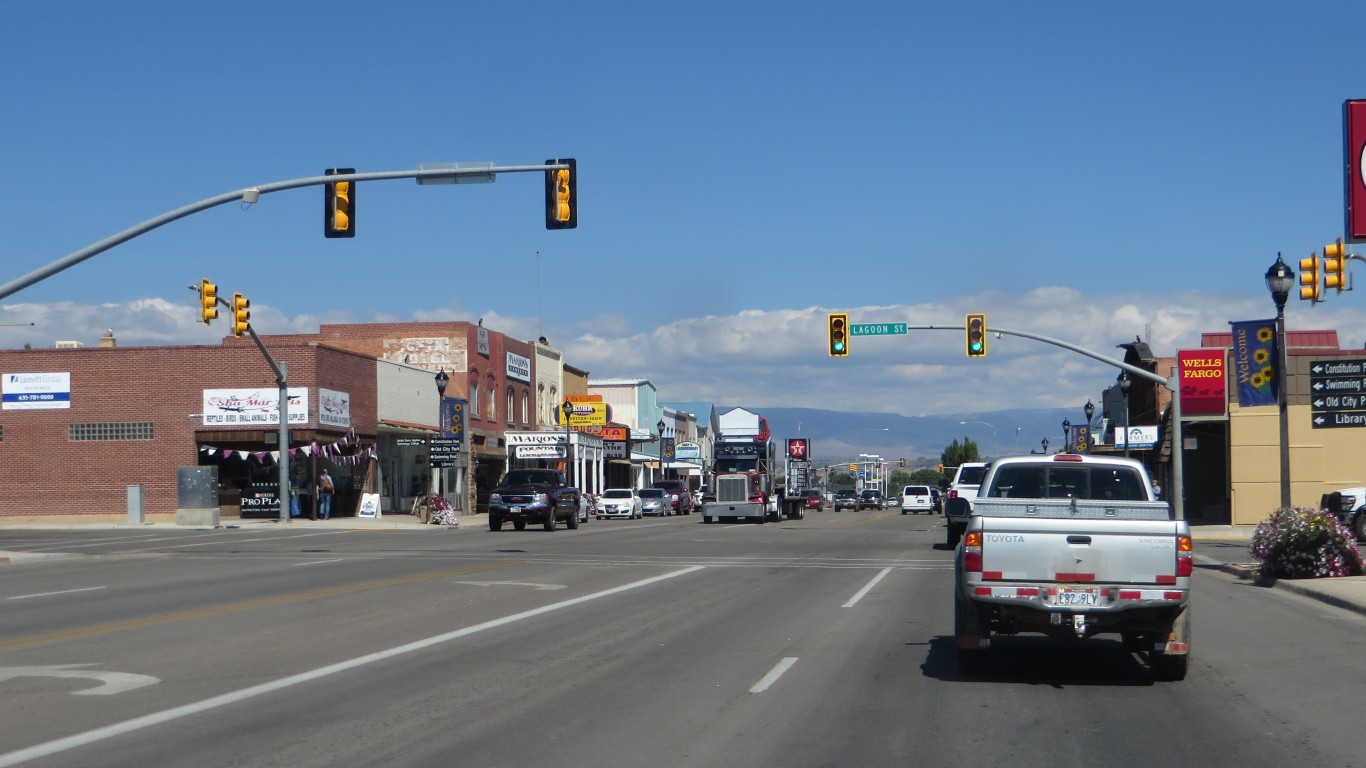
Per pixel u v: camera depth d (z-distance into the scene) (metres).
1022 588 11.55
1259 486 46.38
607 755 8.77
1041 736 9.51
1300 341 60.28
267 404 52.06
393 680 11.88
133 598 19.70
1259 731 9.75
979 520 11.68
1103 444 67.94
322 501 52.81
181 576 24.16
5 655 13.44
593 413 87.88
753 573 25.05
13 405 52.84
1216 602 20.23
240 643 14.41
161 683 11.68
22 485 52.66
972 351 35.59
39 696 10.99
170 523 49.19
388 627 15.95
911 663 13.07
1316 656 13.84
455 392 69.00
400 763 8.51
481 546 34.94
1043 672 12.60
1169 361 56.78
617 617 17.12
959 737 9.45
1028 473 13.77
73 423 52.66
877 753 8.89
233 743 9.11
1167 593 11.38
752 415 113.62
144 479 52.41
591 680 11.90
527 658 13.29
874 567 26.84
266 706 10.54
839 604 18.95
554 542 37.34
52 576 24.47
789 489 68.69
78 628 15.77
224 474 54.06
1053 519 11.55
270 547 34.69
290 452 52.75
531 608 18.23
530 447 72.06
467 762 8.54
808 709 10.50
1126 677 12.34
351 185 24.28
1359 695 11.38
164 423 52.47
